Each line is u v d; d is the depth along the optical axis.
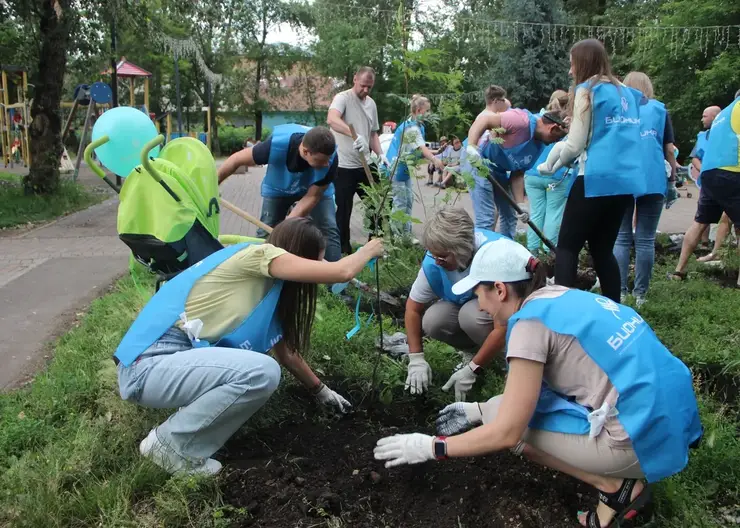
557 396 2.26
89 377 3.42
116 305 4.83
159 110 38.84
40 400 3.22
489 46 13.67
